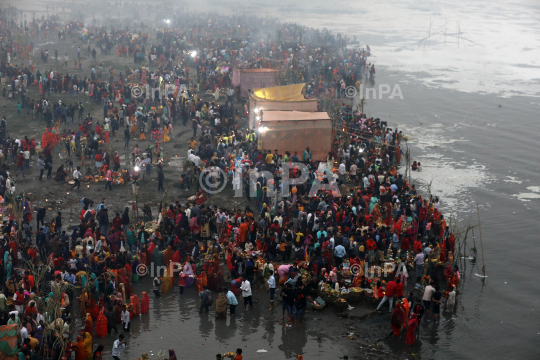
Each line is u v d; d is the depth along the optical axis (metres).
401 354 20.25
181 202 33.94
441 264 26.61
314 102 43.69
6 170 33.94
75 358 19.38
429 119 54.97
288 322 22.41
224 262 27.30
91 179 36.88
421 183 38.44
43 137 41.16
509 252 28.86
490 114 57.12
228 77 61.00
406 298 22.89
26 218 27.98
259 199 32.91
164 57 72.00
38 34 88.69
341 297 23.72
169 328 21.80
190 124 50.47
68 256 25.11
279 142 39.72
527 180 39.25
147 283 25.53
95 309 21.48
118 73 66.69
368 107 59.00
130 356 19.75
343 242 26.44
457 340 21.25
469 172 40.81
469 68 81.81
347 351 20.39
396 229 28.00
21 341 19.14
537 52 96.62
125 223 29.12
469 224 31.95
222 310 22.52
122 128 48.47
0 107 52.16
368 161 38.16
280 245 27.02
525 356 20.23
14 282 22.81
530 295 24.70
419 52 94.75
